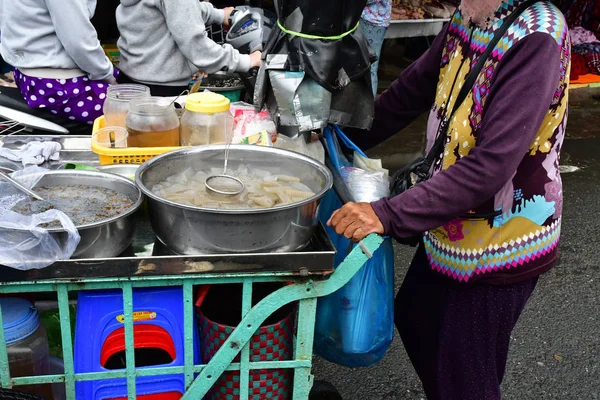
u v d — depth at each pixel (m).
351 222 1.50
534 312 3.17
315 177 1.62
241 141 1.85
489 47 1.51
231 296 1.89
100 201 1.53
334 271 1.50
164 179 1.62
